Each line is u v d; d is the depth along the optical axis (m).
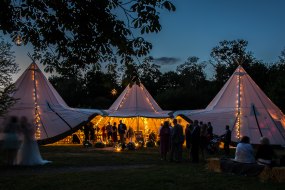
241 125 23.56
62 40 8.30
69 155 16.44
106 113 25.22
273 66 54.88
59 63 8.81
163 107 50.16
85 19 7.79
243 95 25.05
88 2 7.61
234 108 24.59
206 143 16.03
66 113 24.23
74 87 55.44
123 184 8.80
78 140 25.28
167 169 11.76
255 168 10.37
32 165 12.42
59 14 7.98
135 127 28.19
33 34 8.60
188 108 50.19
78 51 8.46
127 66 7.77
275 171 9.69
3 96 12.23
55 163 13.14
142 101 27.66
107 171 11.08
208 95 53.66
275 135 23.05
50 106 24.20
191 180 9.55
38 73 25.16
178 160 14.53
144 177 9.84
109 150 19.86
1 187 8.34
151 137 24.89
